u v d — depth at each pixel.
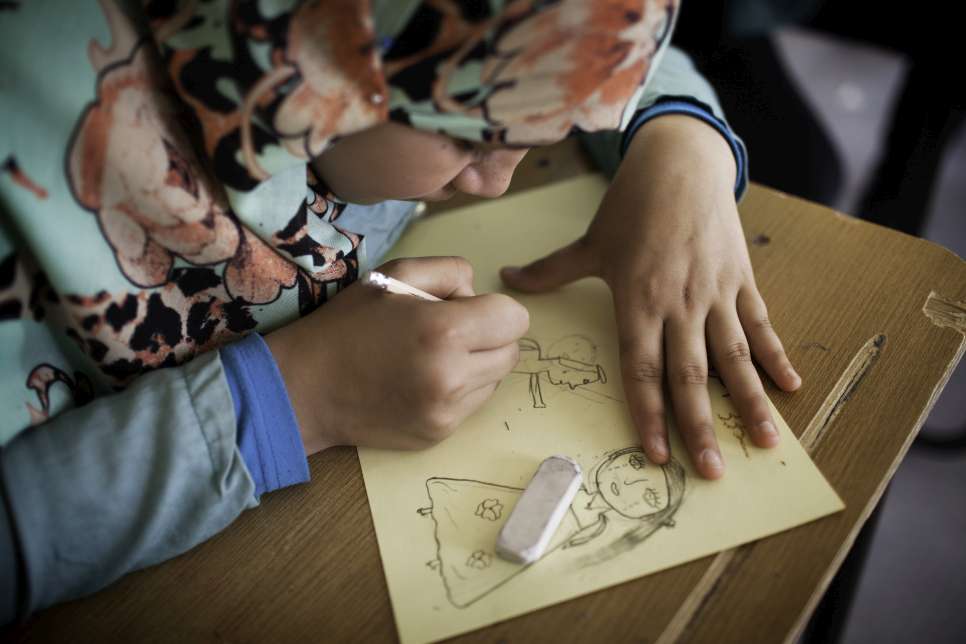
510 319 0.54
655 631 0.43
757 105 1.07
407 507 0.50
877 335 0.57
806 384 0.55
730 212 0.63
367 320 0.52
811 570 0.45
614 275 0.61
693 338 0.56
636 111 0.69
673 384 0.55
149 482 0.46
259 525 0.50
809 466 0.50
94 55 0.43
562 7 0.37
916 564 1.16
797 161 1.00
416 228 0.73
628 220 0.62
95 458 0.46
